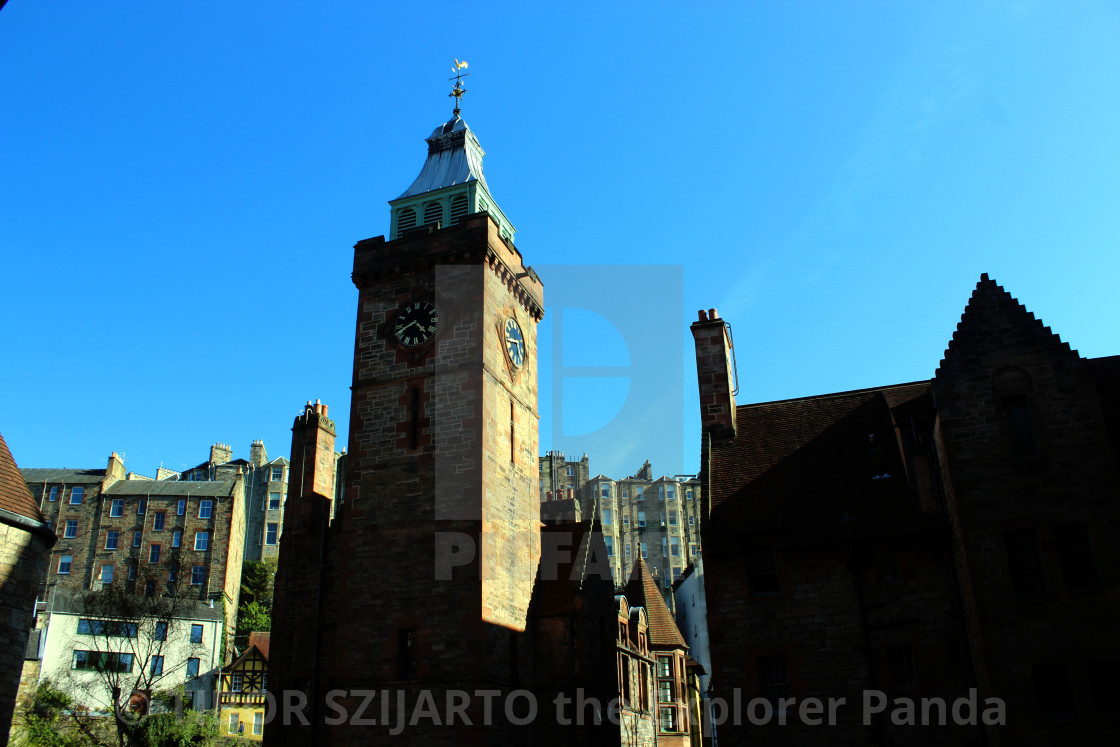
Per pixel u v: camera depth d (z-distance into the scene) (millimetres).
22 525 30188
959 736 25375
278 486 117750
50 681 57719
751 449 32969
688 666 59188
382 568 36750
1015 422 26438
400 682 34406
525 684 38156
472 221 41188
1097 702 23281
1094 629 23750
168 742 53906
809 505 29656
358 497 38469
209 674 70688
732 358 36969
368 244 43188
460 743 32781
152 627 63406
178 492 99938
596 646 42281
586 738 38469
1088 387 26047
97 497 99562
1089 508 24859
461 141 49938
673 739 52312
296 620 40500
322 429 44531
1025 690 23641
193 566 95250
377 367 40750
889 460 30375
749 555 29219
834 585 27875
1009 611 24438
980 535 25375
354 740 34375
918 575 27375
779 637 27719
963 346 27438
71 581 94938
